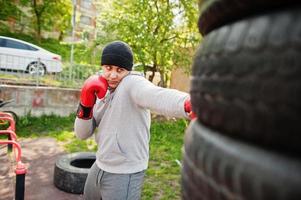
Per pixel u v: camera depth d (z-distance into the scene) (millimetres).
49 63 11570
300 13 477
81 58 14727
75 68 10266
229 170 553
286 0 499
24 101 8445
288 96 465
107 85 2148
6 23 19484
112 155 2072
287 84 467
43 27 20641
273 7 527
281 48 481
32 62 10867
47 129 8031
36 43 19812
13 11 19297
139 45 9930
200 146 664
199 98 704
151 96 1816
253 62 523
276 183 469
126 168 2062
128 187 2068
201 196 648
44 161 5801
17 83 9164
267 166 489
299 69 455
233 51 574
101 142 2143
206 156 627
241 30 571
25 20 20188
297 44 461
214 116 631
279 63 480
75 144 6961
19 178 2887
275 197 468
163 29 10320
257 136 519
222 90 598
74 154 5109
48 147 6684
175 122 9742
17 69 10586
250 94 526
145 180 5066
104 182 2119
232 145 570
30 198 4246
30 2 19875
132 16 10047
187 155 746
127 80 2059
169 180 5129
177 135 8531
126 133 2049
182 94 1672
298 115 455
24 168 2916
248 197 512
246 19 583
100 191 2168
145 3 10031
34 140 7117
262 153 509
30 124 8133
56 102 8938
